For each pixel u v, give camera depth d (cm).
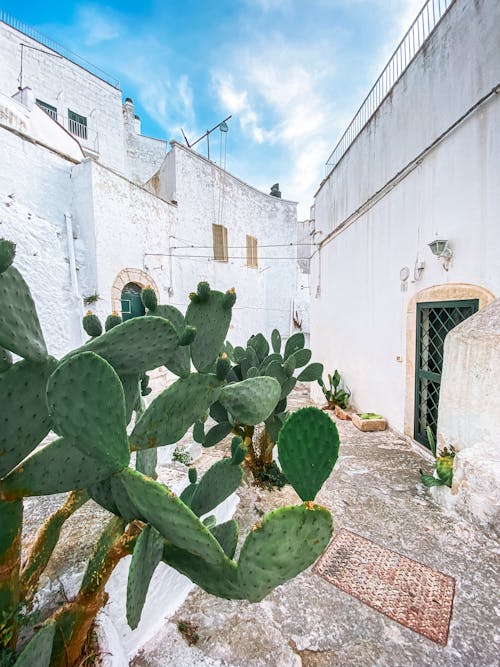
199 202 917
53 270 525
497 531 205
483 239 275
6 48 944
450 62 303
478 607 157
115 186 661
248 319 1130
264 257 1192
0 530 84
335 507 246
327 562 189
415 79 356
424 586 171
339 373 597
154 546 94
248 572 78
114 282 660
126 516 97
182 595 167
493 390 233
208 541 82
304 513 74
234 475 131
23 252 474
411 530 217
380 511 240
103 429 78
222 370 125
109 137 1223
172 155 859
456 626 147
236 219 1059
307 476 76
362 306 497
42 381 87
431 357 358
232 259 1042
